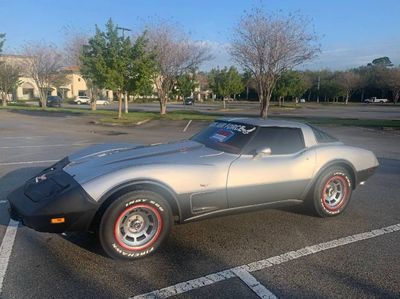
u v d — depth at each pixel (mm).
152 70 20906
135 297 2793
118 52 20141
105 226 3240
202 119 22750
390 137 14680
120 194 3287
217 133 4457
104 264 3314
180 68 26906
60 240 3822
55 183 3428
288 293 2869
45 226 3162
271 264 3354
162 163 3594
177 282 3021
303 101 74438
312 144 4520
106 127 18344
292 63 22500
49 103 41594
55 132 15469
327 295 2842
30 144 11445
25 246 3664
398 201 5395
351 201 5375
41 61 35375
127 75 20531
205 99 81188
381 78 72562
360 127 18359
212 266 3309
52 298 2760
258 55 22281
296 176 4227
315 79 75125
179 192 3549
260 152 3889
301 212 4828
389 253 3600
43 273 3131
